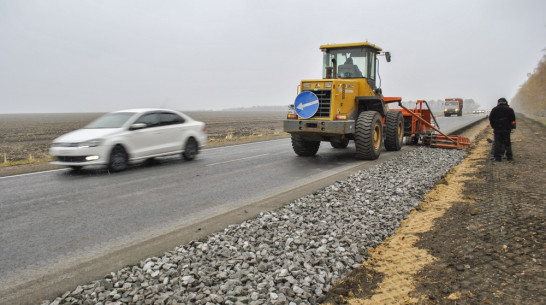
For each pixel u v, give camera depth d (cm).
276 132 2473
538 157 1060
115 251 439
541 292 309
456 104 5803
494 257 386
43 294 342
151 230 514
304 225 512
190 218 568
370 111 1174
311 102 1076
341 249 427
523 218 501
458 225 498
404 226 527
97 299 324
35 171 1002
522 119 4228
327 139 1162
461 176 852
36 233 506
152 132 1074
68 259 419
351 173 908
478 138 1819
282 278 353
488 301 303
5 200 684
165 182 838
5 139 2511
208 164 1102
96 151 940
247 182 831
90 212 604
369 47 1213
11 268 398
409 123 1517
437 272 366
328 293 339
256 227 505
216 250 430
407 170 909
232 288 338
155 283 355
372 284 355
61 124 4869
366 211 583
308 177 881
